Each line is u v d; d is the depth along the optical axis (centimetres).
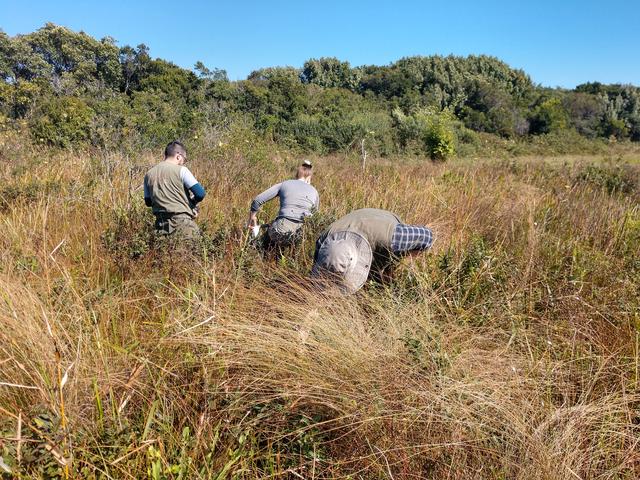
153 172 425
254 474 194
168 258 346
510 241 473
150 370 225
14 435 169
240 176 707
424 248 309
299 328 260
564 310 321
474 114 4194
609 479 197
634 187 862
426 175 906
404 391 221
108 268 336
